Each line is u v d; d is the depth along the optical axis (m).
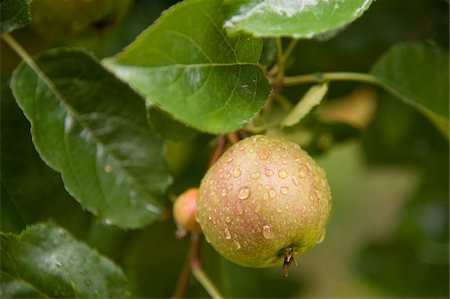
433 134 0.63
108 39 0.55
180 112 0.38
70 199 0.49
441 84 0.51
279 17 0.38
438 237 0.68
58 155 0.46
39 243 0.45
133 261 0.56
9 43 0.47
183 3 0.38
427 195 0.67
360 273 0.72
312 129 0.53
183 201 0.45
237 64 0.40
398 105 0.62
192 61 0.39
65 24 0.48
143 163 0.48
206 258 0.55
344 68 0.59
